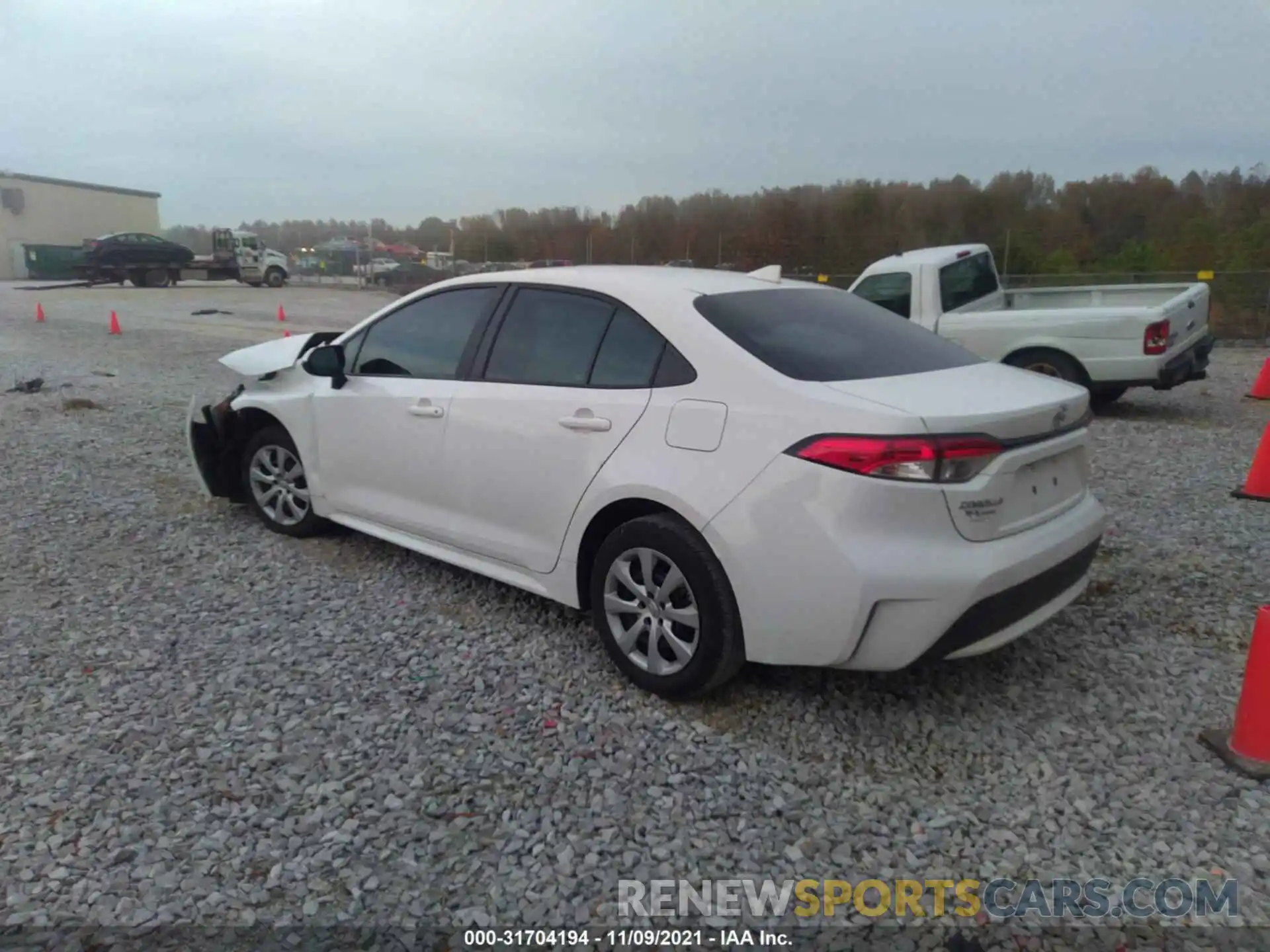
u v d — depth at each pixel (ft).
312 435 17.72
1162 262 79.92
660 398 12.38
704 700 12.60
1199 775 10.87
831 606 10.87
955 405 11.07
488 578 16.90
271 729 11.83
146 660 13.65
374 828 9.96
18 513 20.62
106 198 157.89
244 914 8.78
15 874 9.22
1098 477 24.21
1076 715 12.21
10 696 12.60
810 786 10.77
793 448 11.07
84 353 50.31
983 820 10.17
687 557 11.84
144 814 10.14
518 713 12.23
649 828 10.00
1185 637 14.39
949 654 11.02
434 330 15.93
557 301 14.26
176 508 21.09
